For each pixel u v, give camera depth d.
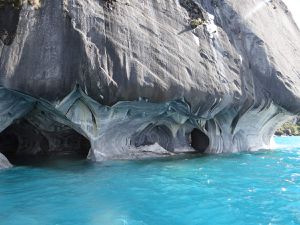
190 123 14.35
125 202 7.74
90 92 10.26
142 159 12.77
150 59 11.31
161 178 9.86
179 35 12.61
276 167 12.15
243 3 16.39
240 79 13.91
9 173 10.16
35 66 10.10
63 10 10.68
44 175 9.95
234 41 15.05
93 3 11.21
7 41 10.09
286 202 8.02
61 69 10.18
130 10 11.82
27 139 14.26
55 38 10.39
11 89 10.05
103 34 10.80
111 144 12.40
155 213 7.14
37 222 6.50
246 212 7.34
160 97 11.18
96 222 6.54
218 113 13.95
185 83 11.71
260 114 15.47
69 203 7.57
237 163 12.69
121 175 10.07
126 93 10.62
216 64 13.18
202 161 12.74
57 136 13.95
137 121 12.37
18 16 10.38
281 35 17.44
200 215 7.12
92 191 8.45
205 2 14.98
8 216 6.78
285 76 15.20
